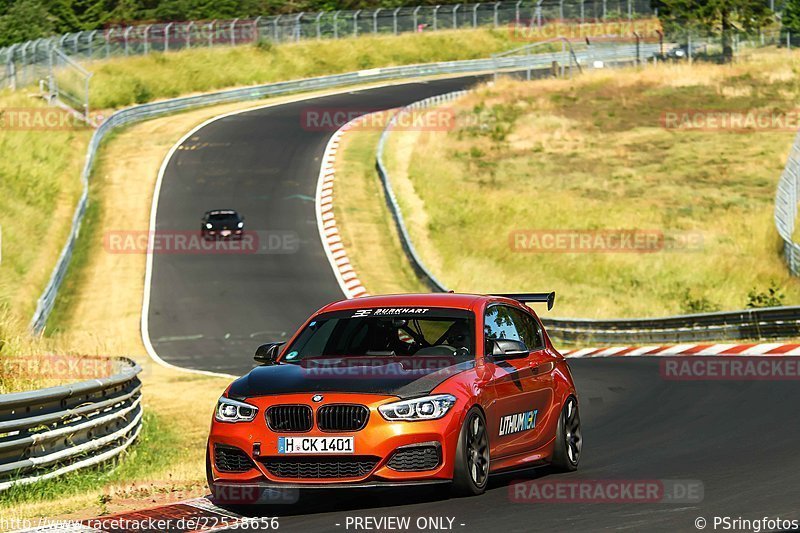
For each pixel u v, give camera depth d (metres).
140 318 133.62
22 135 198.12
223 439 31.81
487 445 33.22
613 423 56.44
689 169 195.88
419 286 150.50
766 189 181.00
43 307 129.25
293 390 31.62
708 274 141.38
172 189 198.00
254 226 178.88
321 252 164.88
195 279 151.12
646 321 107.94
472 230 173.12
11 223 159.88
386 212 184.88
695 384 72.31
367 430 30.56
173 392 83.25
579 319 113.81
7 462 36.91
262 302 140.50
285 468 31.20
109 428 46.88
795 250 135.88
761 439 46.31
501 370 34.88
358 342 35.28
